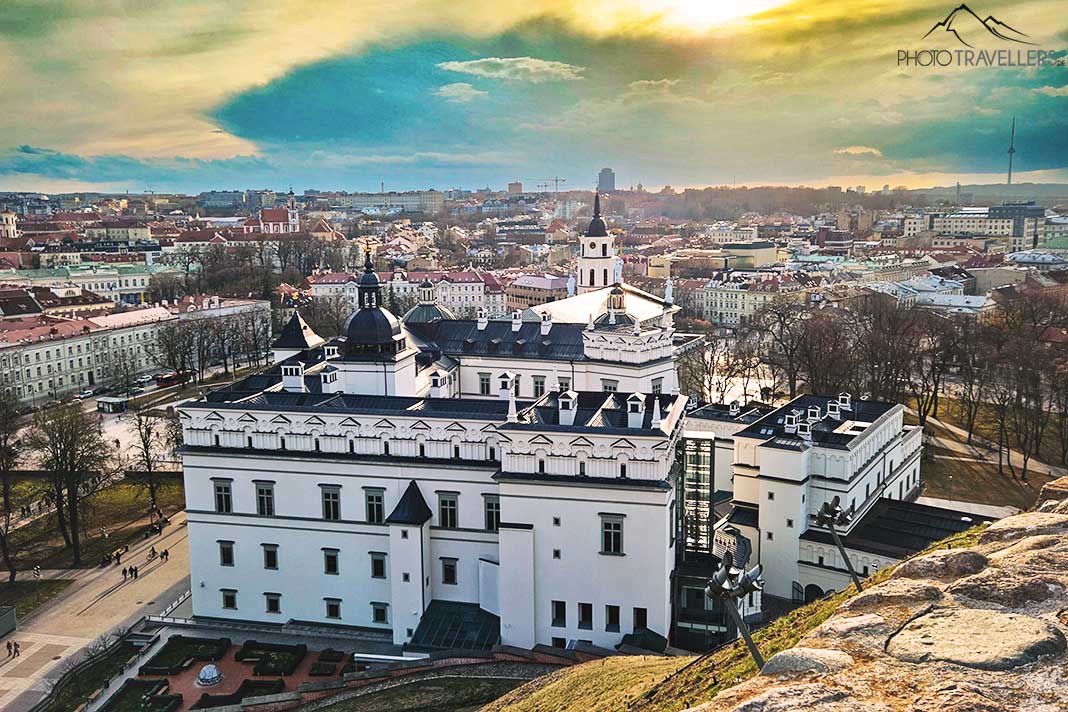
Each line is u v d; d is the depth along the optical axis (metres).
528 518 91.50
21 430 192.25
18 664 100.69
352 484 100.88
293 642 101.25
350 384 114.94
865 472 113.31
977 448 170.75
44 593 118.69
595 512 89.75
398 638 98.75
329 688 85.88
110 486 155.88
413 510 97.69
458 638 94.62
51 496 140.50
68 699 92.19
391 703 81.62
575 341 140.00
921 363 198.12
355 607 102.56
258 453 102.62
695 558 96.62
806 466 106.12
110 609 113.88
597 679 69.75
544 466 91.12
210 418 103.88
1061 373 174.50
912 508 113.88
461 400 106.75
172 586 120.06
